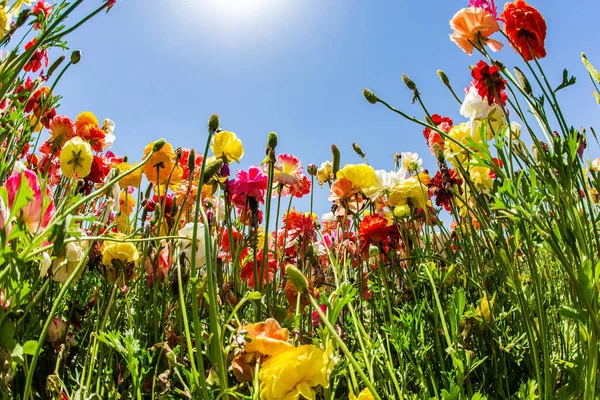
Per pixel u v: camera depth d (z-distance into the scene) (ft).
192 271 1.30
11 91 2.30
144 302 2.37
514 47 1.90
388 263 2.73
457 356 1.62
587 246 1.45
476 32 1.98
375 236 2.52
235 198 2.23
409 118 1.88
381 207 3.14
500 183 1.50
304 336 1.62
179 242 1.90
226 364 1.37
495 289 2.43
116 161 3.55
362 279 2.51
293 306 2.35
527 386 1.79
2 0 2.27
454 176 2.70
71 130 3.21
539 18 1.87
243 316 2.26
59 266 1.69
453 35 2.09
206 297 1.35
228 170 2.25
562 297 2.32
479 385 2.01
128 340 1.53
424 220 2.94
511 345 1.88
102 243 2.06
